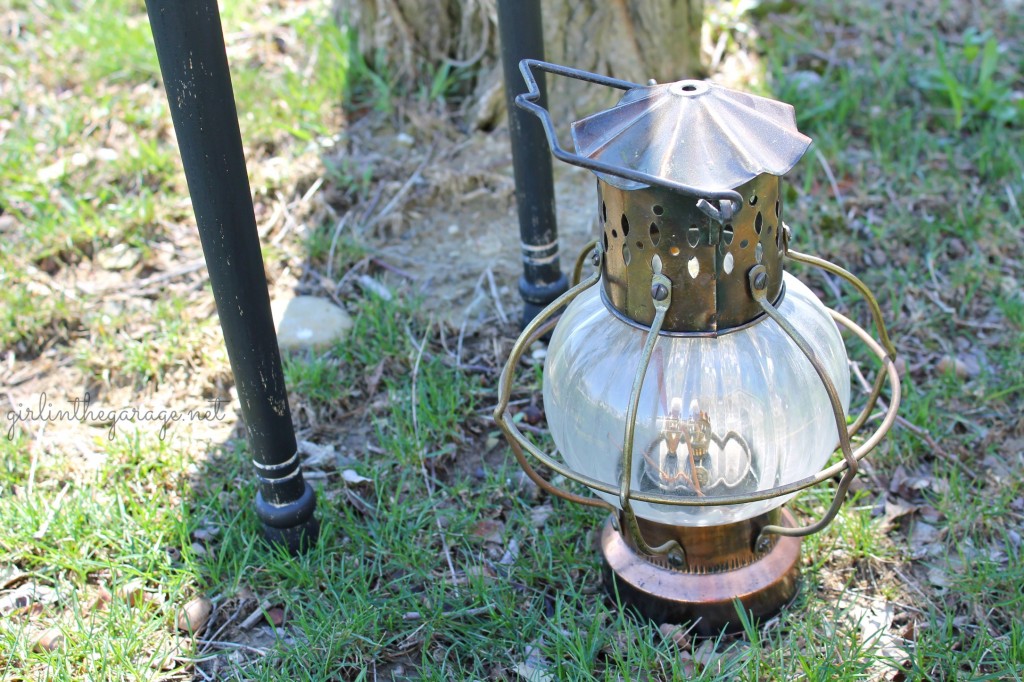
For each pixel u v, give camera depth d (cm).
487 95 370
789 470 188
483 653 217
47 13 459
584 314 194
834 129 375
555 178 360
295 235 338
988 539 239
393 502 249
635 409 167
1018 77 402
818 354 186
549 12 357
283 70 406
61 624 220
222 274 205
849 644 213
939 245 330
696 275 172
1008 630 218
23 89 409
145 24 436
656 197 166
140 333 309
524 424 276
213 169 194
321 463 267
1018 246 326
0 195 354
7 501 252
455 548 244
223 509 254
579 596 223
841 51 419
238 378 217
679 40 379
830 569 233
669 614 211
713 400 178
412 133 378
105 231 340
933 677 209
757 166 162
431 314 306
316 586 233
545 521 247
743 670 202
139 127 388
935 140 371
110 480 263
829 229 336
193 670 219
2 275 326
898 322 302
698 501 174
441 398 278
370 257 330
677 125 168
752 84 395
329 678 213
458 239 340
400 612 224
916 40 421
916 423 268
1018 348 288
